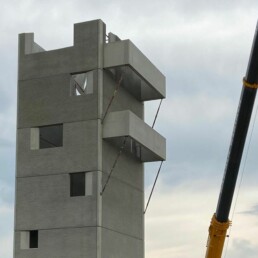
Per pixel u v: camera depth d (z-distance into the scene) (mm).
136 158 48688
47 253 41750
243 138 27328
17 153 44219
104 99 43531
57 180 42750
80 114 43125
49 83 44438
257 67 25203
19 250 42500
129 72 45250
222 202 29562
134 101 49406
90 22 44125
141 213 48438
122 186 45250
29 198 43188
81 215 41562
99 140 42406
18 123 44719
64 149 43062
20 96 45062
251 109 26516
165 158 49312
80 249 41031
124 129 42375
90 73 43562
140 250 47219
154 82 47750
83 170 42219
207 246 31578
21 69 45406
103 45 44000
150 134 46469
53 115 43875
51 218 42250
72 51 44188
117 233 43500
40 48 47000
